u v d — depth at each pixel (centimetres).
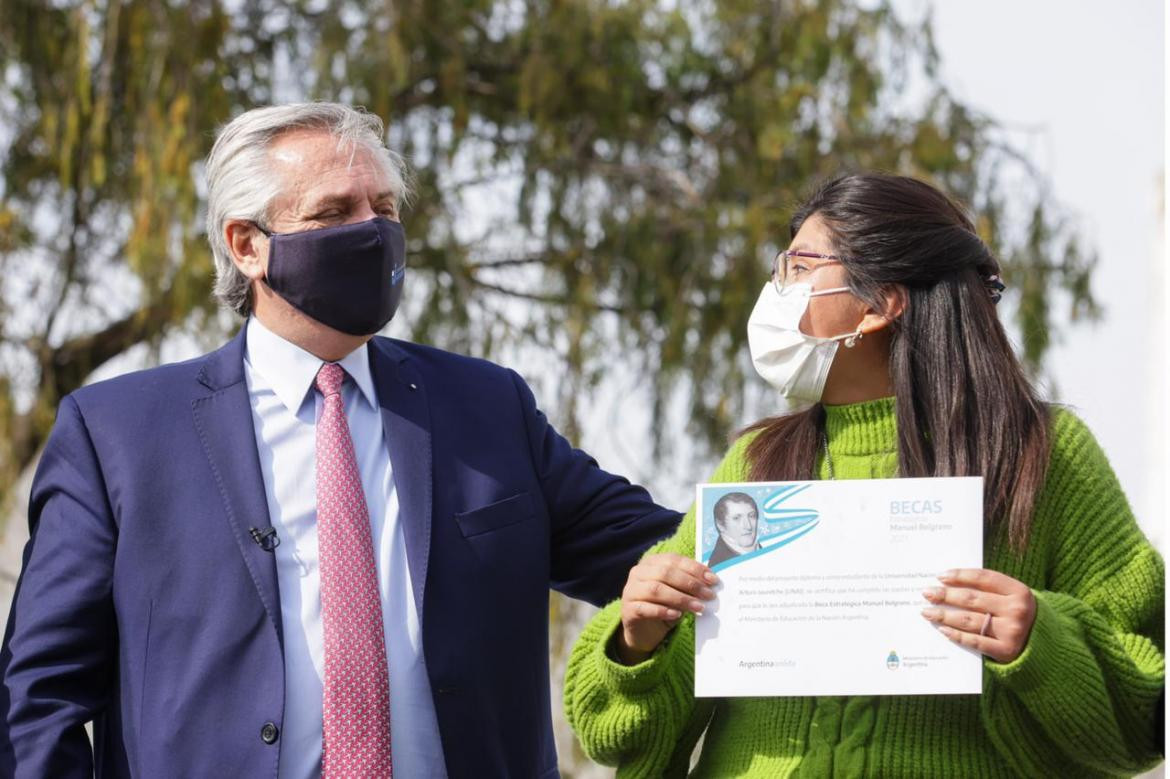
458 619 294
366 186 304
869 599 237
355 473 296
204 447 294
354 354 310
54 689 283
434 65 797
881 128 816
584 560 325
